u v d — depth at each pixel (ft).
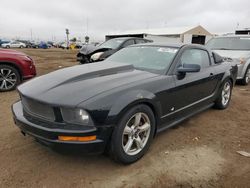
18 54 21.26
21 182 8.41
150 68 11.92
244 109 17.29
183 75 11.84
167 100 10.89
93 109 8.17
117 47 30.99
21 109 10.02
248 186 8.57
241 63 24.73
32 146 10.82
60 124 8.31
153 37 114.52
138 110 9.40
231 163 9.96
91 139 8.25
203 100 14.10
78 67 11.99
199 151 10.85
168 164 9.73
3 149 10.52
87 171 9.14
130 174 9.02
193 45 13.71
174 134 12.57
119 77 10.32
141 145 9.96
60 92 8.82
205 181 8.75
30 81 10.85
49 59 55.31
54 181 8.52
